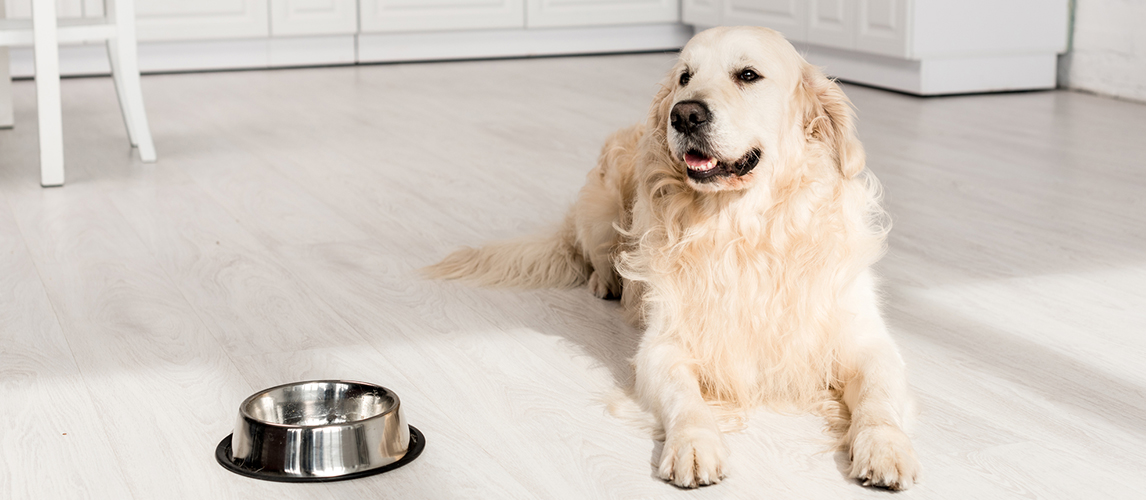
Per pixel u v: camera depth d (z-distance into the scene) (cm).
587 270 226
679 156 151
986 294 210
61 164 307
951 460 137
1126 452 140
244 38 584
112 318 197
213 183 315
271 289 217
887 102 464
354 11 597
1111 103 454
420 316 202
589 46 657
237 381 167
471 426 150
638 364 160
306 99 481
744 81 151
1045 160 340
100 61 556
